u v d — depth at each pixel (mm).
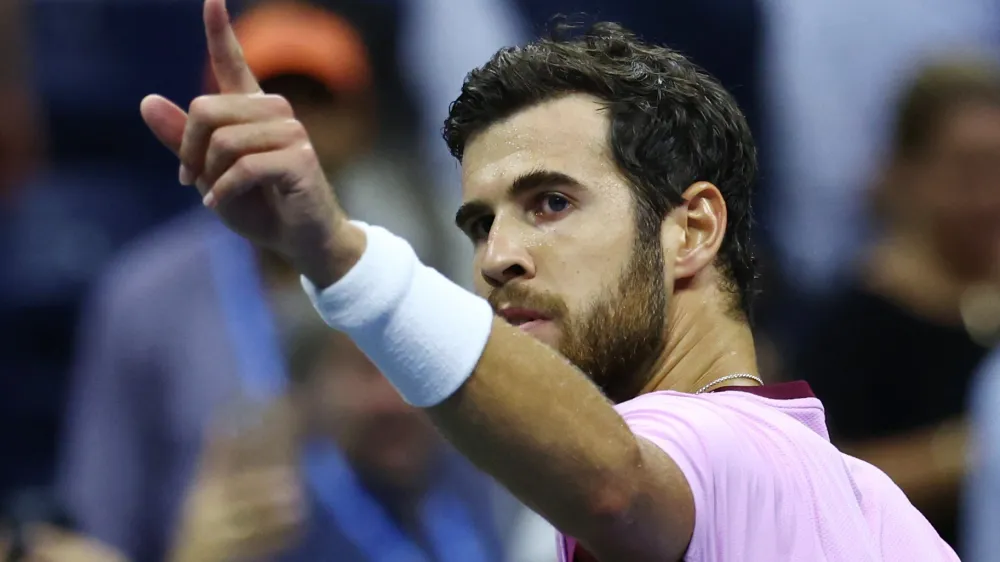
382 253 8344
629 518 8344
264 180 7805
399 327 8273
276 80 20641
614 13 27469
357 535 17031
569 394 8383
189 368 19141
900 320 20266
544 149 10273
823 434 10383
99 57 27203
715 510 8688
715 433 8938
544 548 18844
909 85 21750
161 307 19562
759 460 9031
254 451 16547
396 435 17297
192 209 25422
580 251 10141
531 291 10133
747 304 11078
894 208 21266
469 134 10633
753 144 11289
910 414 20062
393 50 22984
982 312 20297
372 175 21391
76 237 25766
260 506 16375
